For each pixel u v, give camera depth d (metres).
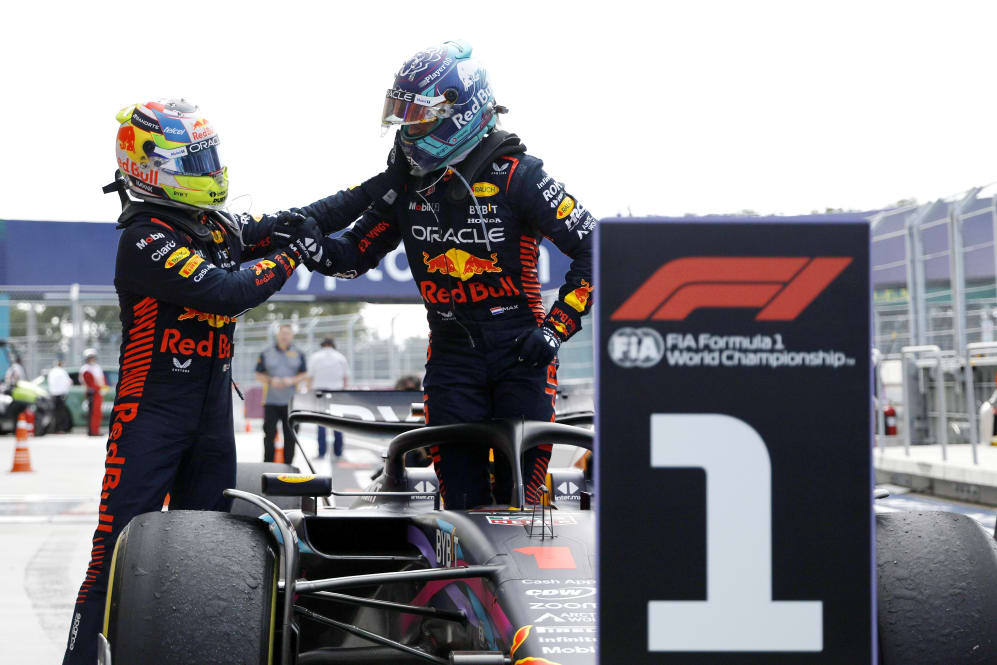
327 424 13.67
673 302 5.99
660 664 5.97
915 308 37.78
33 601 18.55
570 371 64.62
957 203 34.53
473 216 11.18
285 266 11.20
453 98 10.69
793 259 6.01
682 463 5.99
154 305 10.83
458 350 11.43
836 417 6.02
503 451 10.24
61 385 76.25
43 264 51.12
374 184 11.55
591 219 11.27
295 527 10.51
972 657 7.71
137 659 7.67
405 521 10.98
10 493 36.62
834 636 6.02
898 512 8.59
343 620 11.45
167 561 8.04
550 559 8.52
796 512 6.02
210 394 11.05
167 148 10.63
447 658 9.59
